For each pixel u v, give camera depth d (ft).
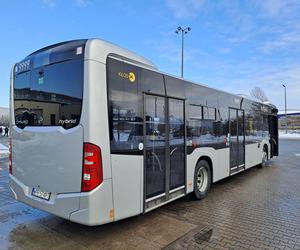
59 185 13.52
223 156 25.88
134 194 14.73
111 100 13.53
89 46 12.95
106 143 13.10
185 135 19.79
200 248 13.43
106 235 14.87
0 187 26.14
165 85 17.74
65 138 13.26
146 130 15.80
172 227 16.03
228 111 27.30
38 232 15.25
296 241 14.32
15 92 16.71
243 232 15.40
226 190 25.45
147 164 15.81
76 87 13.14
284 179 30.76
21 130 15.79
